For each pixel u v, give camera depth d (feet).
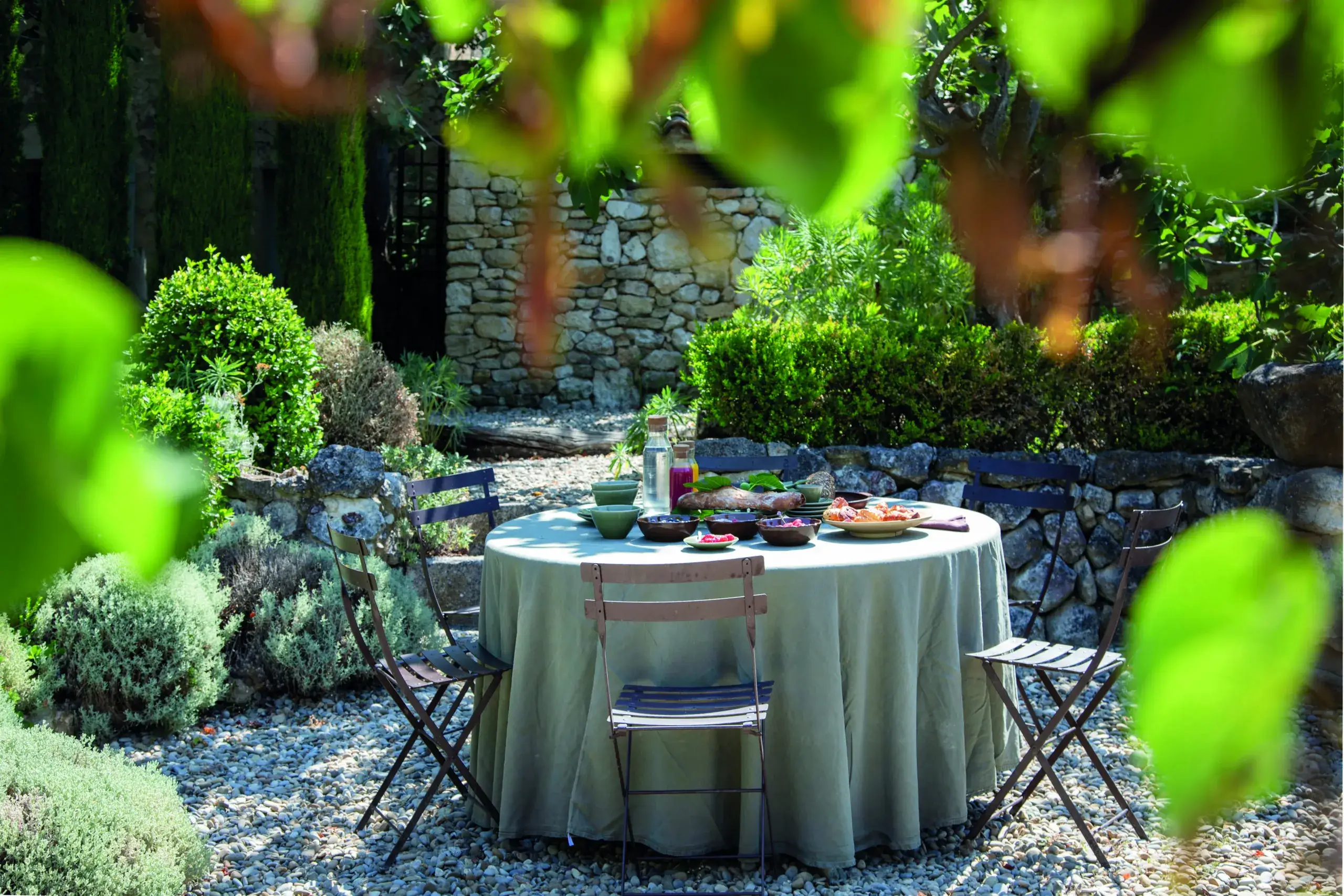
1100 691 11.37
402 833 11.47
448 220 35.32
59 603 14.56
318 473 18.72
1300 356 15.07
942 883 10.73
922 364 19.62
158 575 0.65
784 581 10.61
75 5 25.85
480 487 24.32
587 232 34.71
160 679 14.42
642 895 10.41
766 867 10.85
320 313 28.17
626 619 9.89
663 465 13.38
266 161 34.30
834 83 0.63
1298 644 0.66
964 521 12.55
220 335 19.93
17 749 10.05
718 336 20.34
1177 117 0.68
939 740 11.34
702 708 10.19
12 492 0.60
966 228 0.89
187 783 13.20
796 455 19.36
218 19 0.78
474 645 12.71
